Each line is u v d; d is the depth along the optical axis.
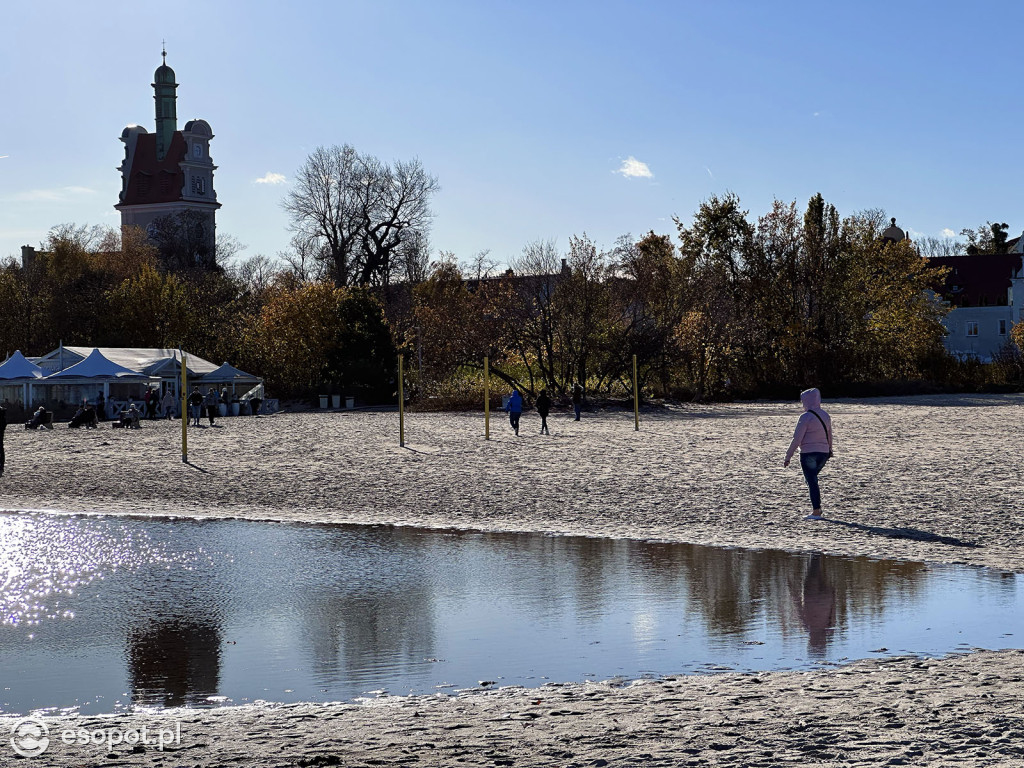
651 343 61.16
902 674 7.36
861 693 6.75
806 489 18.83
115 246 109.12
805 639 8.74
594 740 5.78
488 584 11.46
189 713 7.00
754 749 5.49
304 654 8.62
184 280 90.44
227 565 12.81
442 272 77.44
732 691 6.97
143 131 176.38
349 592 11.19
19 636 9.37
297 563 12.91
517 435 36.34
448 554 13.45
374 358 70.94
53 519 17.12
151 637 9.30
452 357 61.62
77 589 11.45
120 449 31.83
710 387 67.06
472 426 42.81
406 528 15.80
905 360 77.69
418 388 65.94
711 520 15.73
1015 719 5.93
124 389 58.16
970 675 7.25
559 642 8.85
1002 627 9.03
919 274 83.94
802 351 70.62
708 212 75.62
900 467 22.28
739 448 28.81
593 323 61.09
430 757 5.53
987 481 19.47
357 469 24.50
